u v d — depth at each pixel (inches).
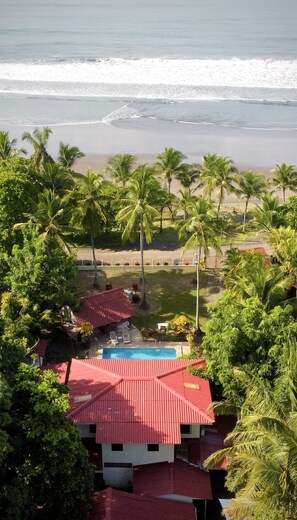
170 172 2957.7
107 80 5349.4
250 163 3656.5
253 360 1395.2
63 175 2490.2
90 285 2342.5
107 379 1488.7
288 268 1845.5
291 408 1085.1
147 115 4500.5
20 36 7687.0
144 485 1321.4
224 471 1421.0
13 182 2206.0
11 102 4837.6
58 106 4731.8
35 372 1256.8
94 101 4835.1
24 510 1063.0
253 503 958.4
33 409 1152.2
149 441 1327.5
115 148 3900.1
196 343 1952.5
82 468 1171.3
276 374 1348.4
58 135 4128.9
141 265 2317.9
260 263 1758.1
